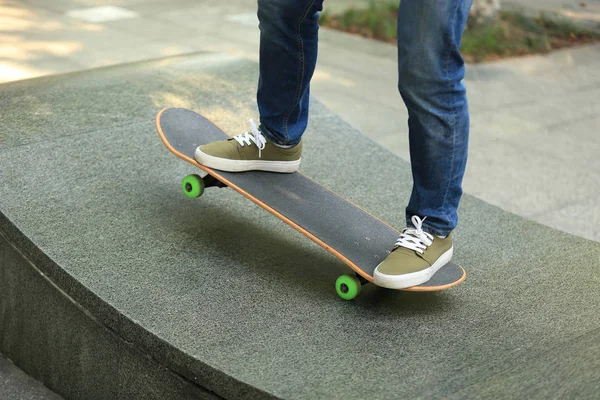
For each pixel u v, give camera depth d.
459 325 2.20
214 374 1.92
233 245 2.56
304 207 2.39
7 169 2.77
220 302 2.22
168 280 2.31
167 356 2.02
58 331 2.40
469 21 8.12
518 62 7.34
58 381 2.47
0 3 8.25
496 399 1.78
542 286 2.46
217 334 2.07
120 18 7.93
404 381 1.91
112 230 2.54
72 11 8.13
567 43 8.12
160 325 2.08
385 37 7.94
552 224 3.86
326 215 2.38
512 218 3.00
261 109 2.47
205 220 2.70
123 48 6.71
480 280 2.48
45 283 2.39
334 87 6.15
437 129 2.08
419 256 2.19
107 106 3.36
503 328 2.19
